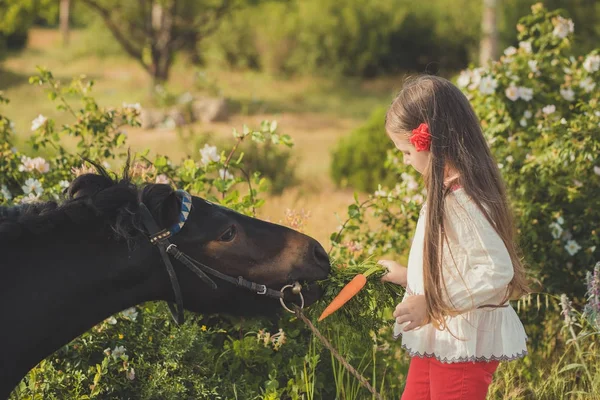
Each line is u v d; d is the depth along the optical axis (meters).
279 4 25.06
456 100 2.93
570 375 4.32
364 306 3.31
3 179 4.48
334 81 24.62
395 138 3.00
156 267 2.71
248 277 2.80
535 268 4.78
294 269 2.83
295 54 25.19
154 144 13.59
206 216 2.77
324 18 25.09
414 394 3.09
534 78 5.27
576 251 4.79
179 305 2.73
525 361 4.46
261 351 3.89
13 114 16.83
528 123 5.18
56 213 2.61
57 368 3.65
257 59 26.00
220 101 16.69
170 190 2.67
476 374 2.92
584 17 23.61
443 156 2.85
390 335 4.27
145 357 3.76
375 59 25.08
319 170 12.41
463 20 25.08
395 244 5.09
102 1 19.48
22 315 2.59
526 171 4.92
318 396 3.98
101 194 2.61
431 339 2.95
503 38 23.27
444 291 2.81
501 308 2.93
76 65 27.11
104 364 3.48
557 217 4.82
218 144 10.80
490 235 2.78
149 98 17.73
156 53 18.61
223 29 25.91
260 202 4.20
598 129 4.74
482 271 2.77
